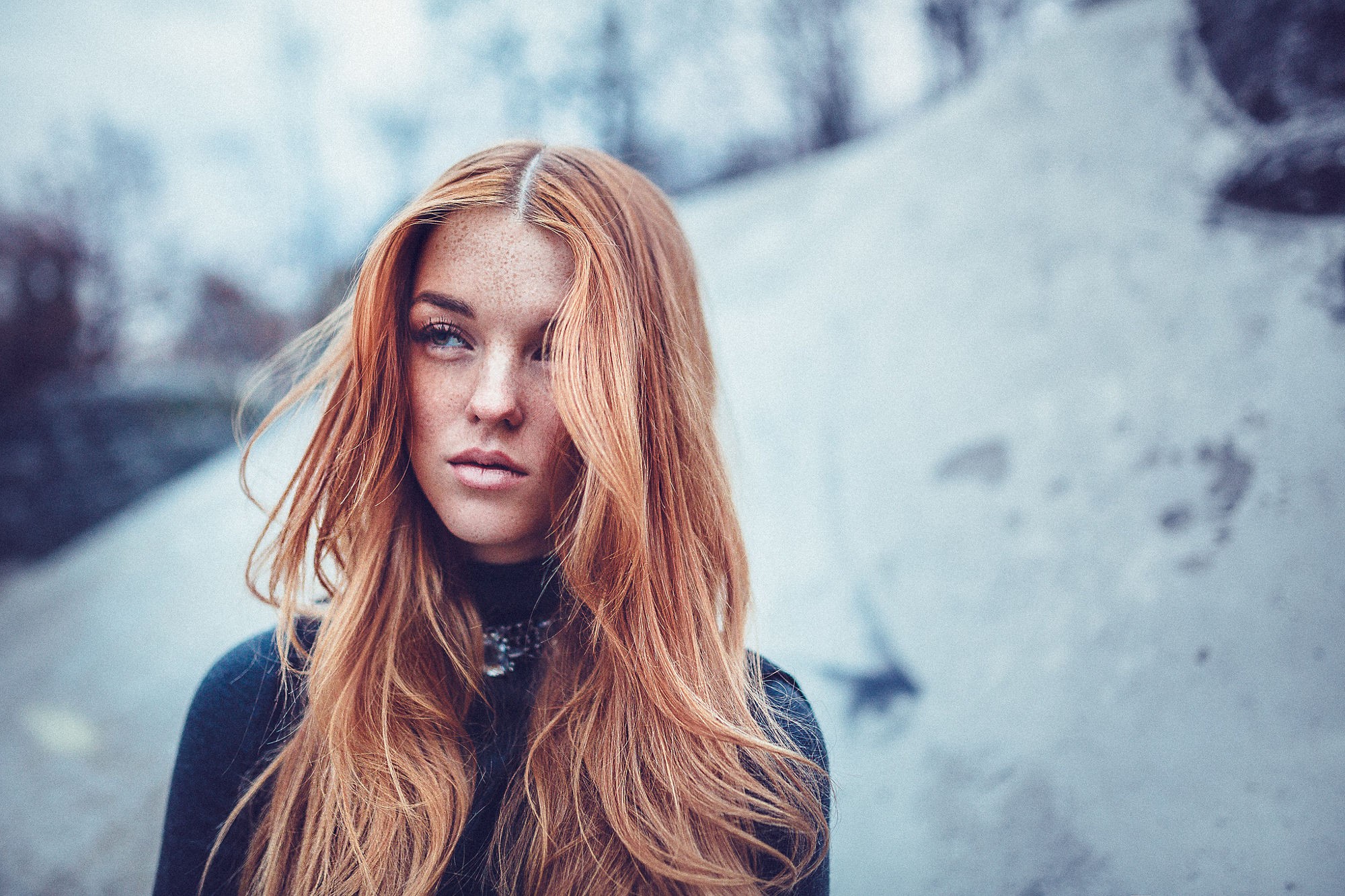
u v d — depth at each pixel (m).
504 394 0.66
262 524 2.92
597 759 0.71
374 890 0.68
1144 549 1.58
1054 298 1.94
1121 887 1.35
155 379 3.68
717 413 0.88
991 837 1.49
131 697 2.30
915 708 1.69
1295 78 1.71
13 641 2.61
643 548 0.70
